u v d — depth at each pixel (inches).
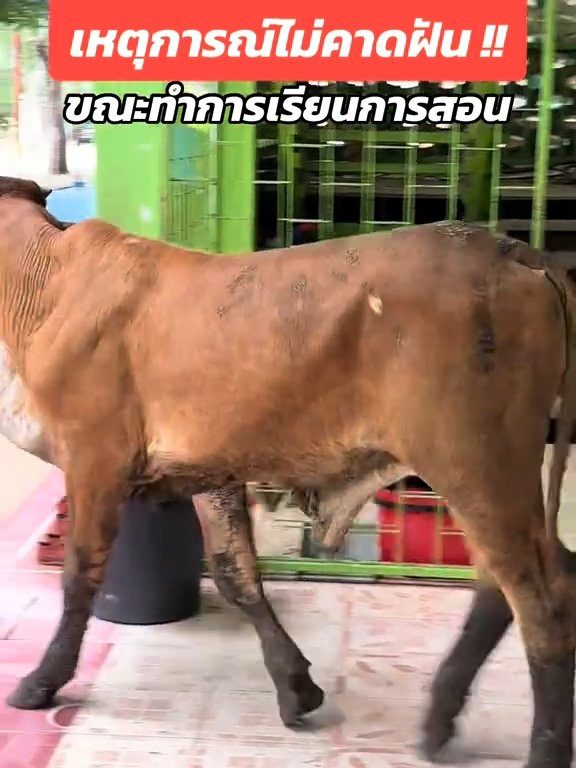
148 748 73.6
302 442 69.3
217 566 79.3
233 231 107.6
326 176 113.0
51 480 140.9
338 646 91.7
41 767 70.7
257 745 74.4
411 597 103.1
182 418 71.4
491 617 72.9
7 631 92.8
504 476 64.3
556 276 66.3
